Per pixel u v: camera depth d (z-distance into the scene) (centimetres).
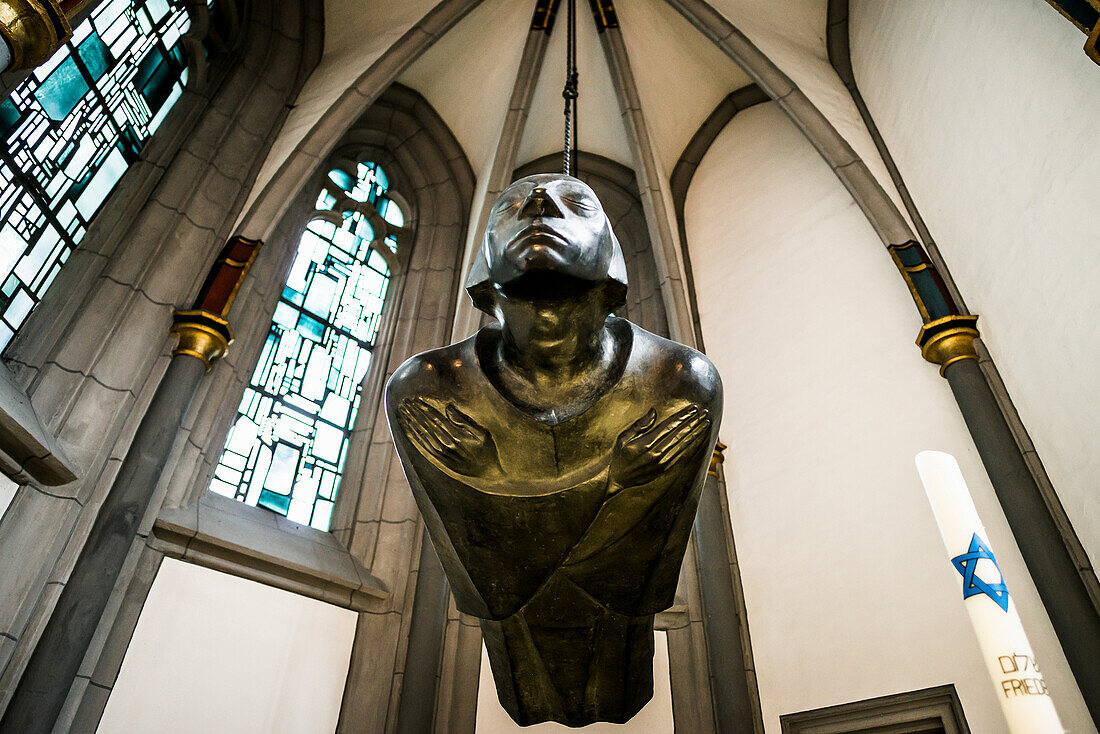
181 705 383
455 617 473
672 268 629
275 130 602
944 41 503
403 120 743
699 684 460
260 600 438
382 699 448
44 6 303
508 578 217
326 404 577
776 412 548
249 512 484
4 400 344
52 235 432
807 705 436
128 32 494
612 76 698
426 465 207
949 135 491
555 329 195
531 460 204
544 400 206
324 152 577
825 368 533
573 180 214
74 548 369
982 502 415
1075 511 370
